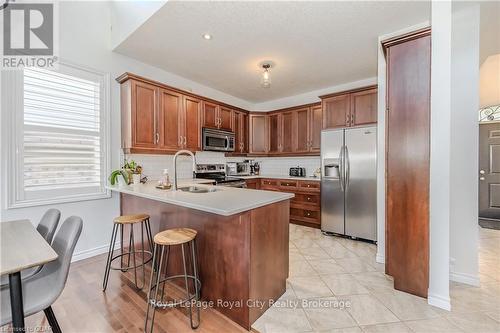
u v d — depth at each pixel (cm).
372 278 220
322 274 228
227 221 166
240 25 225
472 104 199
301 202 400
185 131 341
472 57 197
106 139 281
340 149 335
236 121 444
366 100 321
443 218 174
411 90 190
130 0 243
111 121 287
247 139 471
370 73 349
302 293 195
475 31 195
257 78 373
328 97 354
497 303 178
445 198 173
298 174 446
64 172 250
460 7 196
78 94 259
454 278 212
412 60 189
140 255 256
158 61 311
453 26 202
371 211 309
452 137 207
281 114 455
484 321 159
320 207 375
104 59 279
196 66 327
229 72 347
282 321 161
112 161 288
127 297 188
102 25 278
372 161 308
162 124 311
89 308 173
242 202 161
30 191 226
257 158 522
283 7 199
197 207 152
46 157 237
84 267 242
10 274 103
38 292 127
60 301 182
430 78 181
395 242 200
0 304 121
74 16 256
